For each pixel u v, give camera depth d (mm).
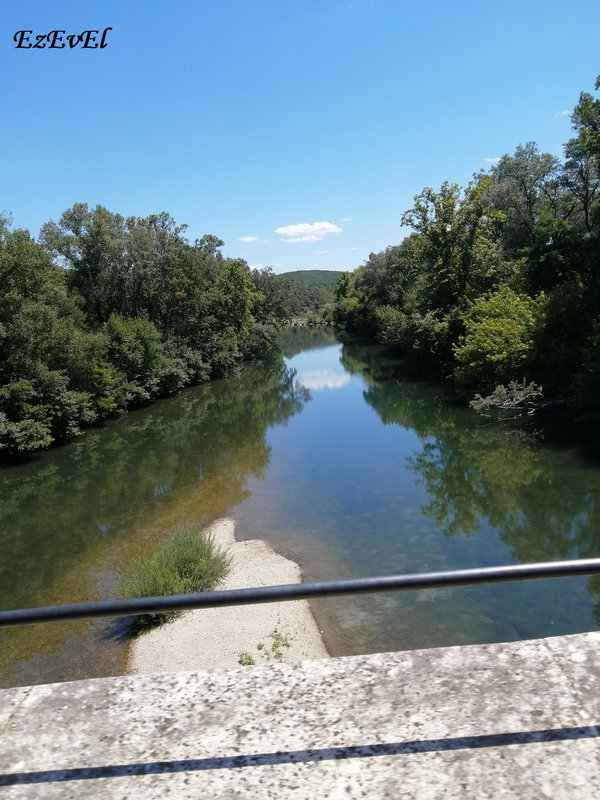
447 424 25047
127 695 1873
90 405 29672
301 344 80062
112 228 41438
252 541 14227
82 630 10422
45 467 23344
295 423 28953
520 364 26016
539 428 22266
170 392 41312
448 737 1609
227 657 9148
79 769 1604
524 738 1586
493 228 38250
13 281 26547
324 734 1658
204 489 19016
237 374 52125
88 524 16547
